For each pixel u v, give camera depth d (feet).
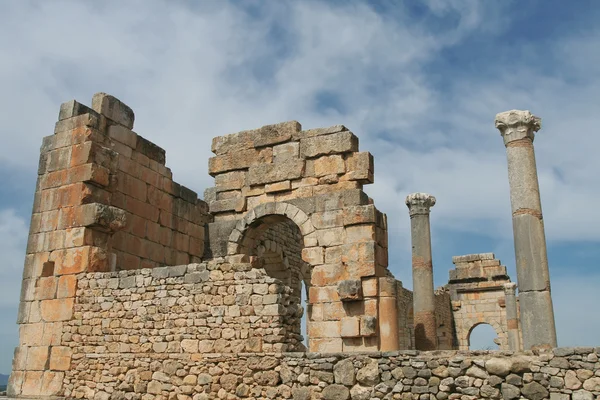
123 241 53.36
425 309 64.85
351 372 37.06
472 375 33.73
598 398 30.48
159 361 44.14
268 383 39.83
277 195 62.03
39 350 49.19
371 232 55.06
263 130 63.77
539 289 42.19
